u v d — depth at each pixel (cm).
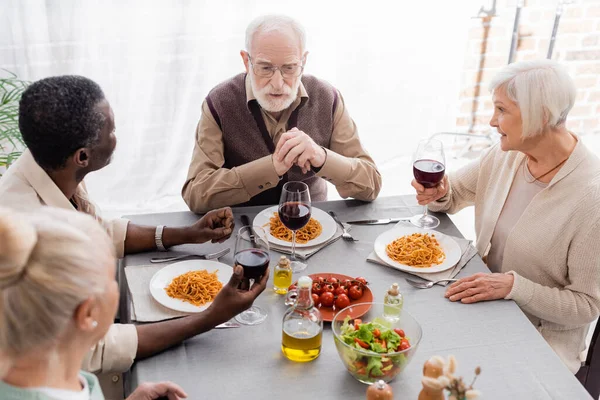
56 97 145
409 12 352
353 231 192
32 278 81
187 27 322
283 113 229
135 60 323
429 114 383
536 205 182
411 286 167
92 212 177
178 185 357
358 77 364
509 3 365
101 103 153
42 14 303
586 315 170
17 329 83
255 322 151
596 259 171
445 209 207
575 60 388
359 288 159
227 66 339
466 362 140
